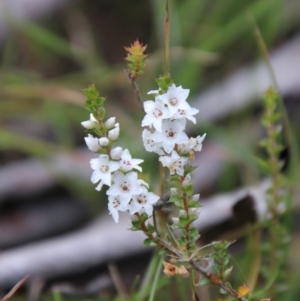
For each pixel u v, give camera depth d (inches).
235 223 16.0
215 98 23.3
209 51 22.8
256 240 15.8
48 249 17.6
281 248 15.7
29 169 22.6
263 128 20.8
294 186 16.5
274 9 23.0
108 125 12.2
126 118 21.7
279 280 15.8
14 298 16.9
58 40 23.8
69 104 22.7
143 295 15.3
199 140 12.2
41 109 22.8
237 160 19.9
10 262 17.3
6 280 17.2
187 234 12.7
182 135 11.9
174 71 22.3
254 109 22.5
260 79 23.0
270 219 15.7
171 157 12.1
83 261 17.5
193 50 22.2
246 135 21.5
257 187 18.2
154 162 19.5
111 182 12.0
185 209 12.6
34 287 16.9
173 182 12.6
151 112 11.8
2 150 23.7
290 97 22.4
